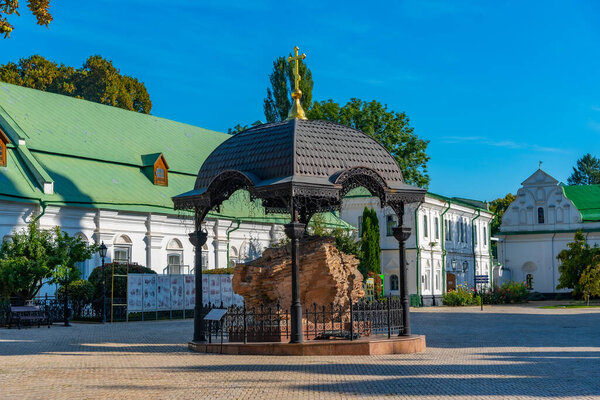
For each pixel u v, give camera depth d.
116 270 36.78
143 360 17.81
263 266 21.59
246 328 20.36
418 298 55.75
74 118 46.25
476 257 70.19
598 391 12.71
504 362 17.12
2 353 19.70
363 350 18.61
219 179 20.28
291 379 14.17
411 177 66.06
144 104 78.31
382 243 57.75
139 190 43.84
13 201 35.38
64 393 12.65
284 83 70.81
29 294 32.25
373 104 65.94
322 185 18.81
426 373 15.04
